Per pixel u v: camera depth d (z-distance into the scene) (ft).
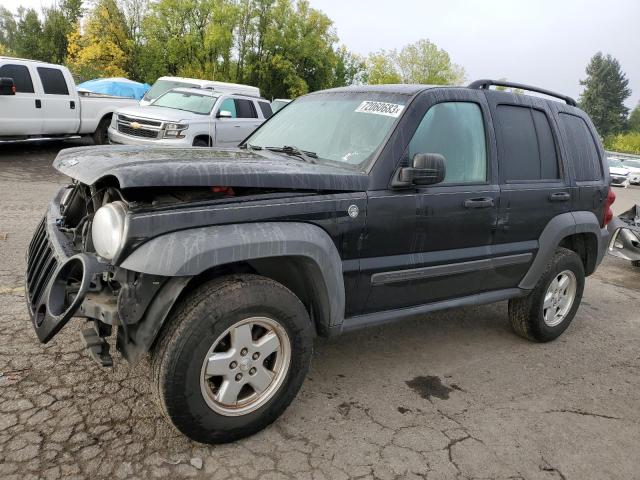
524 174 13.82
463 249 12.50
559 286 15.29
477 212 12.44
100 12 118.83
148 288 8.36
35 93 39.37
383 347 14.29
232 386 9.14
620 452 10.43
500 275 13.55
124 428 9.58
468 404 11.71
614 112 310.24
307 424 10.35
